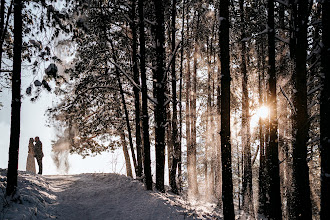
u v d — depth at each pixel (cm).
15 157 736
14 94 720
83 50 1529
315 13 1098
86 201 943
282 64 1129
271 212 874
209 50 1866
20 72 727
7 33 1005
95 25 1307
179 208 857
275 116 882
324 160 607
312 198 1312
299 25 797
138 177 1181
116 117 1806
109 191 1028
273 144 882
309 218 767
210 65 1841
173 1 1317
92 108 1862
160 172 1068
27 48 866
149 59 1302
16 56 718
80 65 1535
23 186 878
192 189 1741
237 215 1364
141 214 805
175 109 1353
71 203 904
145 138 1013
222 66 799
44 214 745
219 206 1452
